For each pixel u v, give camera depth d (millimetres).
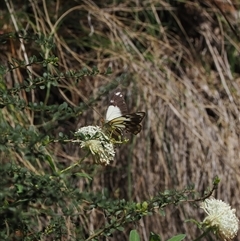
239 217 4047
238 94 4457
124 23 4496
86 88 4023
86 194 1854
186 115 4129
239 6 4809
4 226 1811
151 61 4281
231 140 4238
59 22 4098
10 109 3494
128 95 4055
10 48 3820
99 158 1973
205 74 4504
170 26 4617
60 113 1985
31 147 1763
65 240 2410
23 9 4039
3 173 1709
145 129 3992
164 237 3828
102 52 4207
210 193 2014
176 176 3975
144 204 1900
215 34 4680
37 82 2023
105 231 1945
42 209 2553
